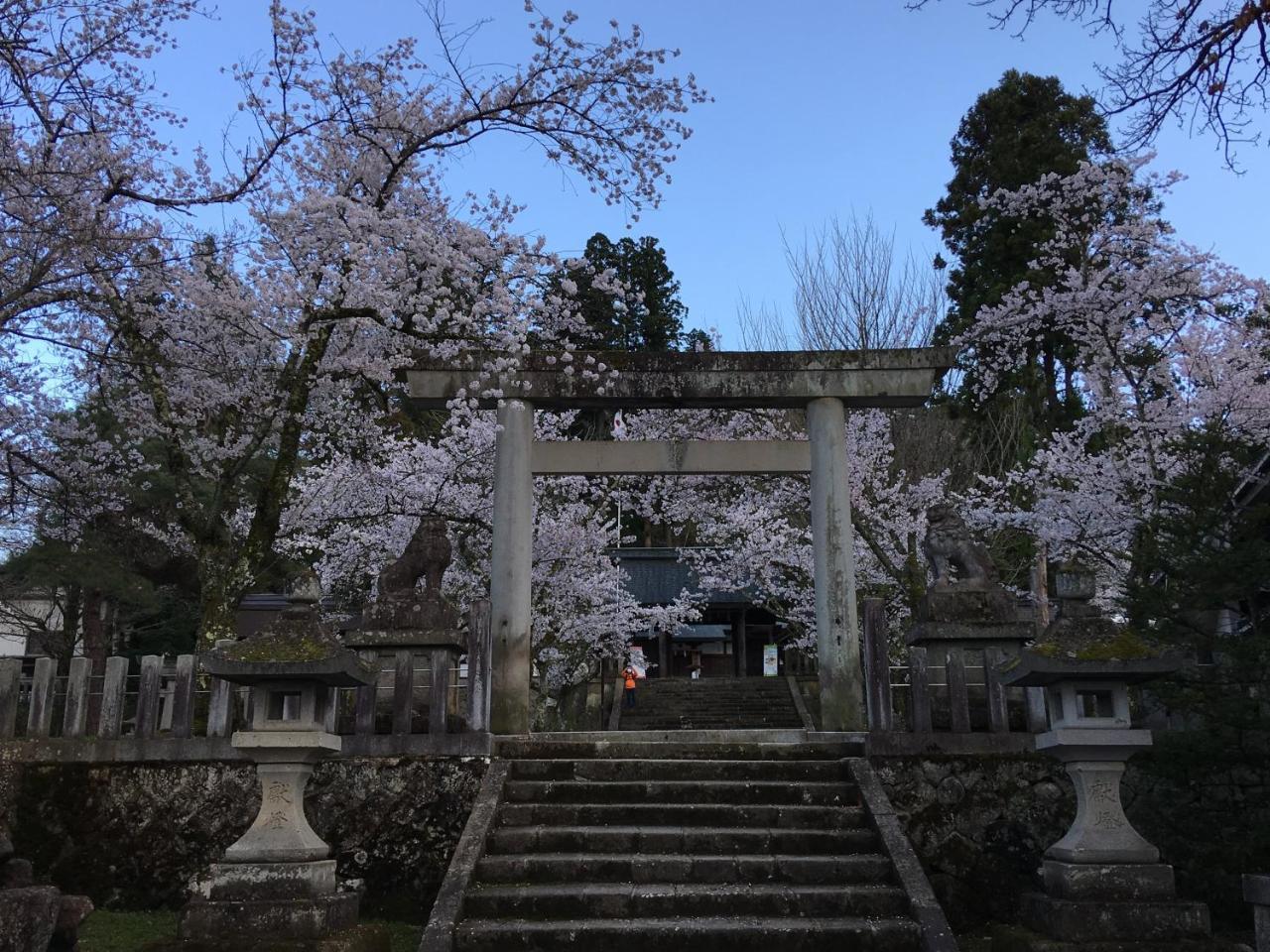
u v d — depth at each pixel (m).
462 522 15.44
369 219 9.70
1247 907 7.43
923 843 8.23
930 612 9.86
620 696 29.11
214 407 11.86
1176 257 12.66
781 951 6.32
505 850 7.49
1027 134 22.70
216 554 10.66
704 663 37.97
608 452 11.24
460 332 10.81
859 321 19.45
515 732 10.23
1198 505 7.88
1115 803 6.52
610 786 8.26
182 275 10.32
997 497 17.00
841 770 8.54
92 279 10.12
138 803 8.59
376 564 17.75
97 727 9.05
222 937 6.14
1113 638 6.53
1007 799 8.33
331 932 6.31
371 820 8.46
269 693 6.86
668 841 7.49
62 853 8.44
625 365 11.08
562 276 11.25
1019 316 13.84
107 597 23.62
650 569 34.78
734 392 11.05
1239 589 7.34
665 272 32.28
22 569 20.17
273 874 6.41
